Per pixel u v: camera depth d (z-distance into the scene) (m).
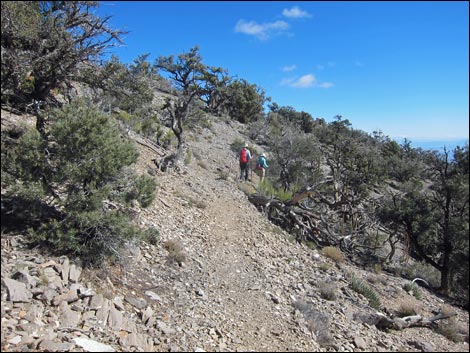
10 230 5.66
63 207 6.09
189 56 44.78
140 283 6.36
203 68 45.34
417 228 22.61
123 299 5.62
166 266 7.40
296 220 16.12
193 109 28.03
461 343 9.50
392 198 23.91
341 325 7.65
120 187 6.75
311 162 27.69
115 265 6.36
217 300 6.89
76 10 8.43
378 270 15.55
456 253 19.92
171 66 44.22
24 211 5.60
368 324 8.41
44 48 8.12
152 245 7.95
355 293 10.20
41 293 4.66
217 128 37.44
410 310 10.45
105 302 5.08
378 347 7.20
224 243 10.33
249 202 16.27
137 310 5.51
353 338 7.14
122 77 10.56
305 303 7.96
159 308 5.87
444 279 20.16
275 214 16.53
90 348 4.13
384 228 23.81
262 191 17.58
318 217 17.44
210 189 15.63
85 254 5.84
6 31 7.09
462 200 21.70
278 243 12.37
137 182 6.93
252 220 13.65
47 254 5.49
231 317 6.45
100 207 6.05
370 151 28.75
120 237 6.11
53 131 5.80
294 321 7.02
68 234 5.56
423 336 9.20
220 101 47.84
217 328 5.82
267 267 9.69
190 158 18.50
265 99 56.22
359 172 25.86
